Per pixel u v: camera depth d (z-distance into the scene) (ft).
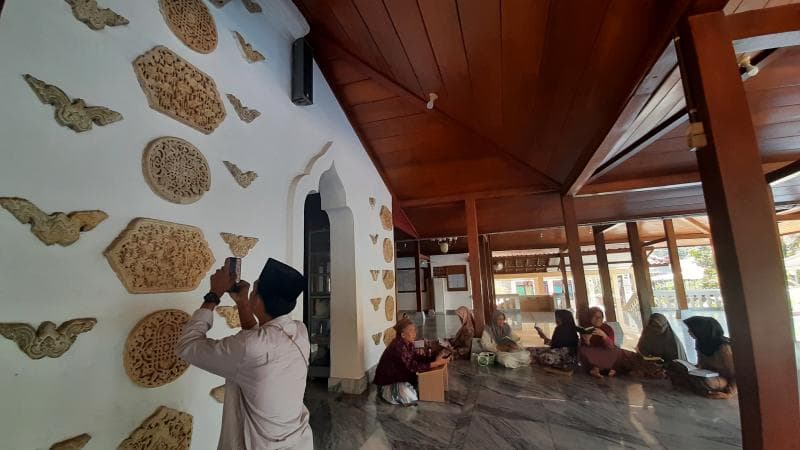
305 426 4.21
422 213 19.99
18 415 3.26
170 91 5.11
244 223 6.49
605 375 12.70
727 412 9.09
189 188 5.25
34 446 3.34
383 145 13.88
